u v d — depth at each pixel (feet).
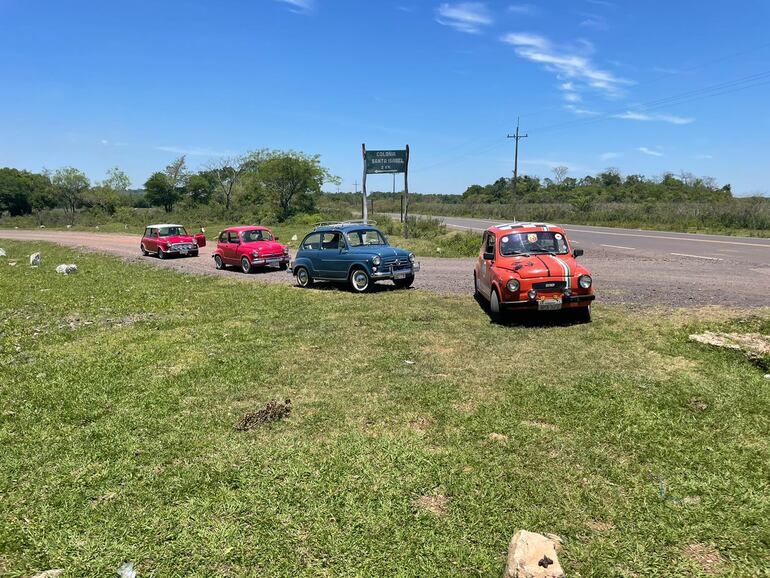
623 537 10.76
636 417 16.34
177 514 11.96
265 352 25.48
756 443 14.49
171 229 85.76
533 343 25.41
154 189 236.02
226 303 40.65
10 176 263.90
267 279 55.77
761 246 67.51
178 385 20.88
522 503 12.00
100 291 48.55
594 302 34.65
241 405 18.67
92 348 27.43
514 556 9.39
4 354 27.02
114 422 17.34
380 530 11.16
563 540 10.69
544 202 246.88
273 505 12.18
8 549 10.97
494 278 30.37
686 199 184.75
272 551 10.59
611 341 25.18
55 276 61.11
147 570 10.23
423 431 16.03
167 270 66.39
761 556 10.08
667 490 12.37
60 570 10.28
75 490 13.16
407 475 13.35
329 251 45.29
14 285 53.21
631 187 231.91
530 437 15.28
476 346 25.29
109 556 10.61
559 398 18.04
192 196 242.17
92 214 225.97
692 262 54.60
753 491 12.19
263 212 180.14
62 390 20.61
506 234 32.89
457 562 10.14
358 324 30.99
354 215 195.83
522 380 20.04
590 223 137.28
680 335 25.31
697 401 17.52
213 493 12.81
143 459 14.74
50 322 35.06
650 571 9.79
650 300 34.30
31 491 13.21
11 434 16.70
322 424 16.74
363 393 19.38
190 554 10.62
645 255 63.36
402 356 24.07
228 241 65.46
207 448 15.25
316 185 180.55
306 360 23.89
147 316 36.47
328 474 13.50
